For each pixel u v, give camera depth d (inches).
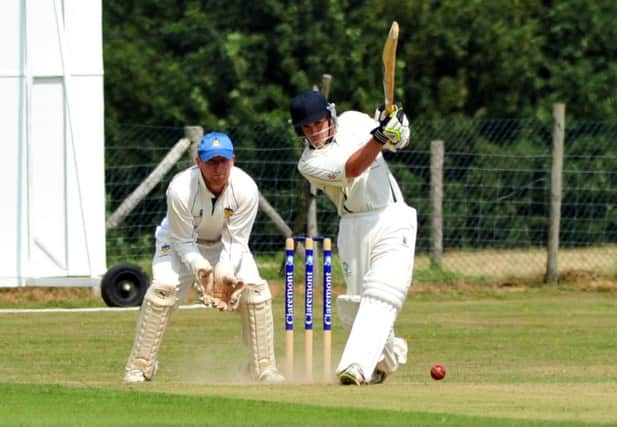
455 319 2092.8
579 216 2965.1
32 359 1636.3
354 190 1314.0
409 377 1475.1
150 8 3811.5
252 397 1146.7
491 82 3518.7
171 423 976.9
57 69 2214.6
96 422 986.1
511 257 2795.3
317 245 2469.2
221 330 1947.6
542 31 3590.1
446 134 3211.1
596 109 3503.9
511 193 2915.8
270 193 2876.5
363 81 3420.3
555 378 1466.5
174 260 1389.0
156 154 3193.9
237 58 3420.3
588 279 2564.0
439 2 3523.6
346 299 1341.0
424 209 2947.8
